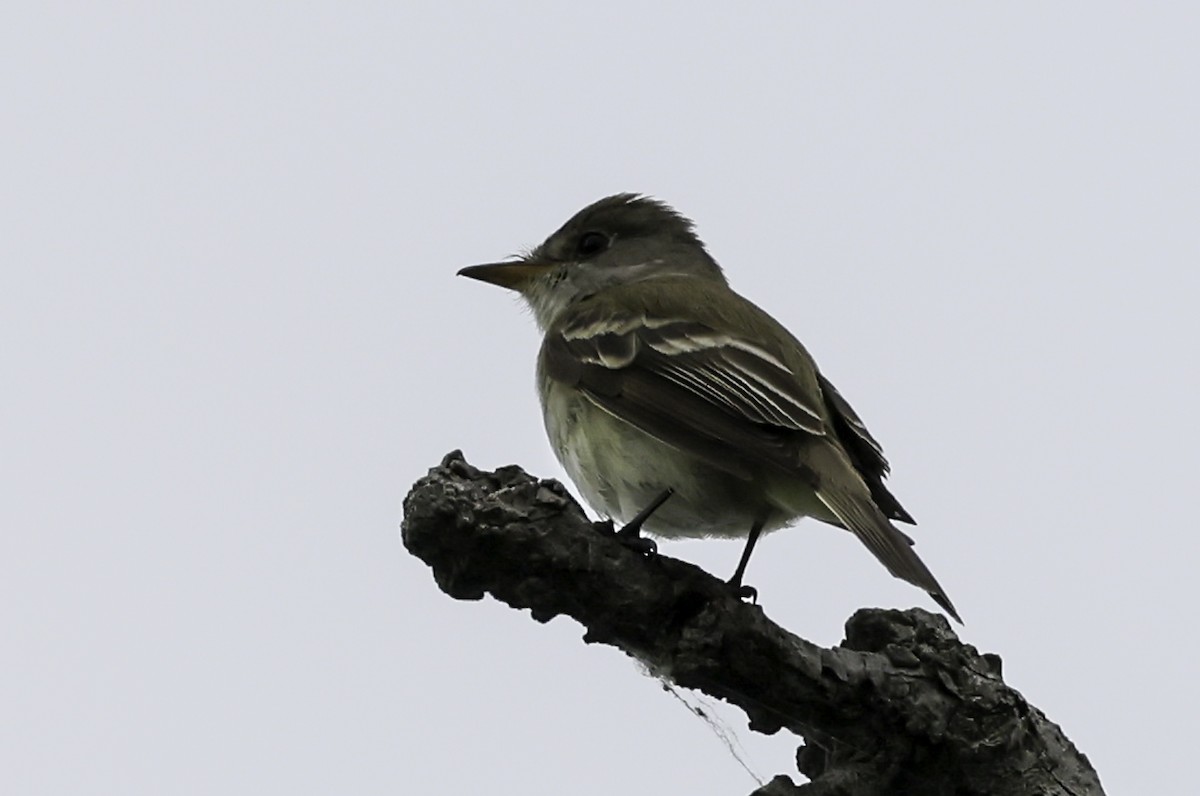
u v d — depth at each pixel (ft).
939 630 27.48
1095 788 27.99
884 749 26.96
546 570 24.59
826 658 26.16
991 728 26.81
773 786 27.50
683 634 25.55
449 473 24.63
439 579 24.98
